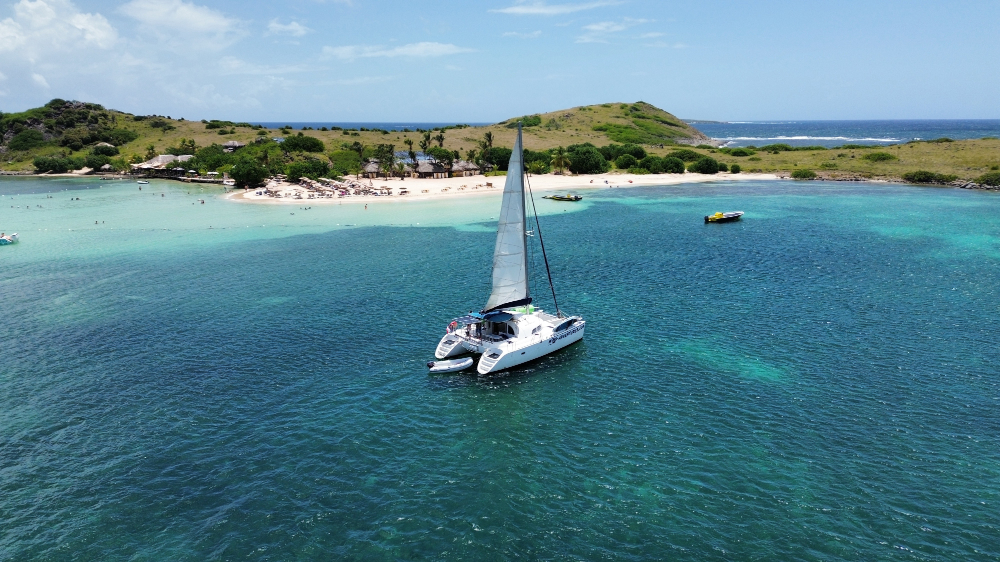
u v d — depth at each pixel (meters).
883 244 71.12
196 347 41.88
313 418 31.86
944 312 46.31
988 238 72.69
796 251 68.75
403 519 23.45
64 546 22.05
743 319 46.03
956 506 23.59
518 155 37.78
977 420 30.05
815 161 165.38
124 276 61.81
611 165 176.88
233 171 142.50
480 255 69.50
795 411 31.44
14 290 56.66
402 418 31.94
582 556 21.25
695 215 97.56
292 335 44.12
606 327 45.31
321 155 180.00
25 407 33.03
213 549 21.83
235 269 64.38
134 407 33.00
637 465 26.97
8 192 139.12
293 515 23.73
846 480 25.39
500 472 26.67
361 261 67.31
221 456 28.09
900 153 163.25
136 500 24.75
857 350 39.31
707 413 31.58
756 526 22.66
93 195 131.88
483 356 37.78
